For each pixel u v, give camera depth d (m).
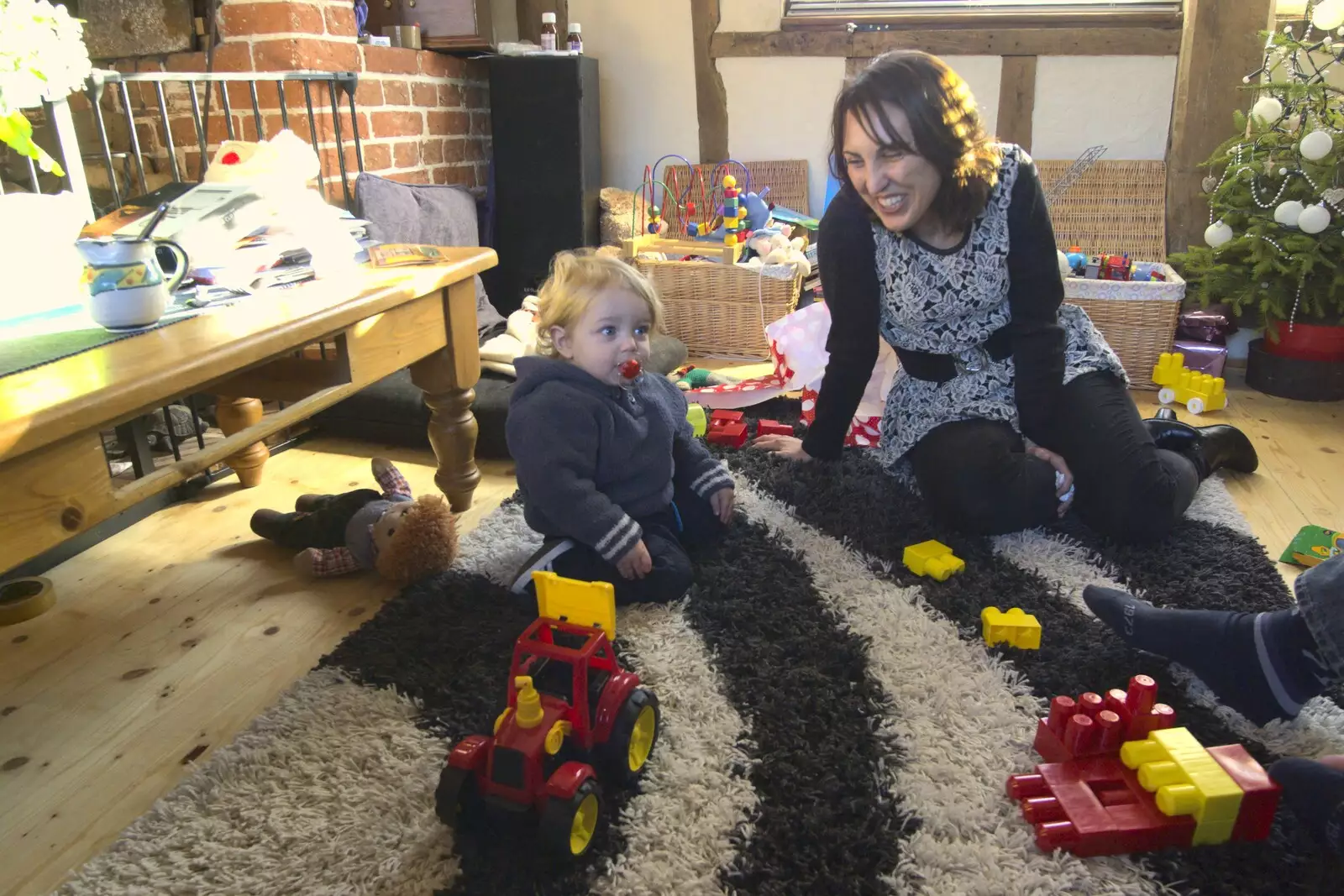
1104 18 2.94
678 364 2.58
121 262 1.14
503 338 2.34
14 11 1.38
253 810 1.03
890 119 1.30
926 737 1.11
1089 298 2.53
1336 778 0.93
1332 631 1.02
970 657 1.27
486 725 1.13
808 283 2.88
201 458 1.10
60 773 1.13
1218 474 1.97
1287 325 2.47
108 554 1.69
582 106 2.84
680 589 1.43
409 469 2.08
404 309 1.52
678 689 1.21
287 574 1.62
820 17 3.13
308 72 2.08
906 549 1.55
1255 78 2.67
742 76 3.22
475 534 1.68
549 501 1.37
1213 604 1.39
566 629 1.08
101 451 0.95
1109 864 0.94
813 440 1.82
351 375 1.38
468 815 0.98
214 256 1.42
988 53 3.00
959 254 1.51
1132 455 1.54
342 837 0.98
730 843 0.96
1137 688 1.05
